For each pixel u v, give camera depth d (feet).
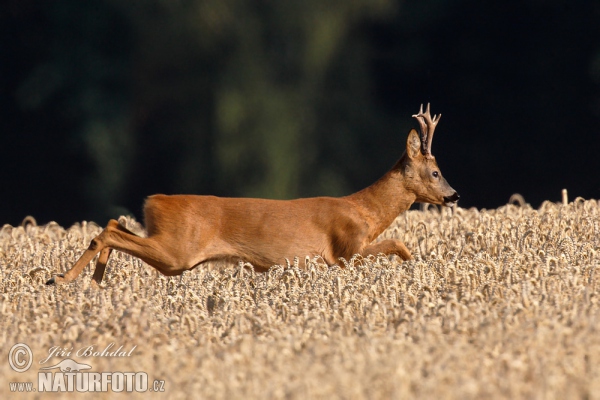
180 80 412.98
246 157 402.72
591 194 406.41
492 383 79.20
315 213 132.87
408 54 441.27
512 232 139.44
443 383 79.15
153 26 407.44
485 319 95.25
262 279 120.67
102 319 101.76
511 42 419.95
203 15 404.36
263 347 90.07
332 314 102.42
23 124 406.41
